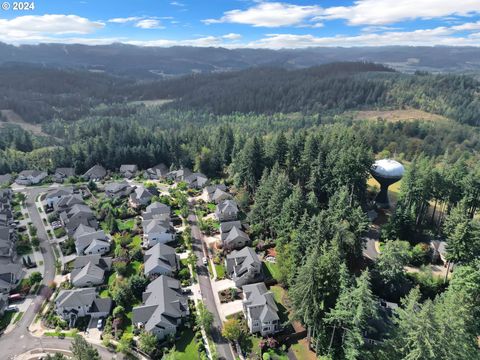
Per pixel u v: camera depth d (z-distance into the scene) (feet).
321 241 214.07
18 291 236.43
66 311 213.25
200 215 346.54
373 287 225.97
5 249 274.77
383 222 327.88
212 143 504.43
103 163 489.67
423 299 227.81
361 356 167.12
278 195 282.15
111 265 263.08
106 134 577.84
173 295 221.66
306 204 270.67
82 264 256.93
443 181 294.46
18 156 507.30
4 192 387.96
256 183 374.43
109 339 194.39
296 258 222.28
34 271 259.60
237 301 230.27
